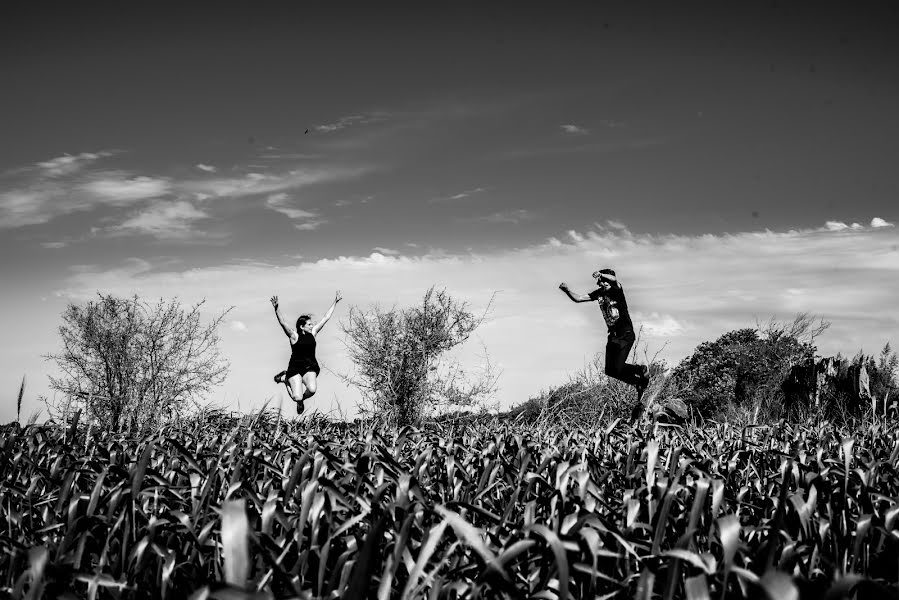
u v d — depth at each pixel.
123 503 3.27
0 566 3.10
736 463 4.75
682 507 3.33
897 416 9.27
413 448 5.55
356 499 2.95
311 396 11.89
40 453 5.23
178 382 11.52
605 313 11.06
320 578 2.43
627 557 2.63
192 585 2.66
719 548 3.08
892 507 2.76
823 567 2.83
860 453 5.06
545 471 4.58
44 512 3.69
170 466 4.55
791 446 5.53
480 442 5.89
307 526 2.94
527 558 2.91
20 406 6.00
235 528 1.71
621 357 10.87
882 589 1.75
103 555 2.78
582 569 2.36
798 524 3.15
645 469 4.05
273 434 6.47
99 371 11.32
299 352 11.90
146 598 2.86
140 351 11.41
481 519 3.56
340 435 7.57
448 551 2.57
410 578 2.00
